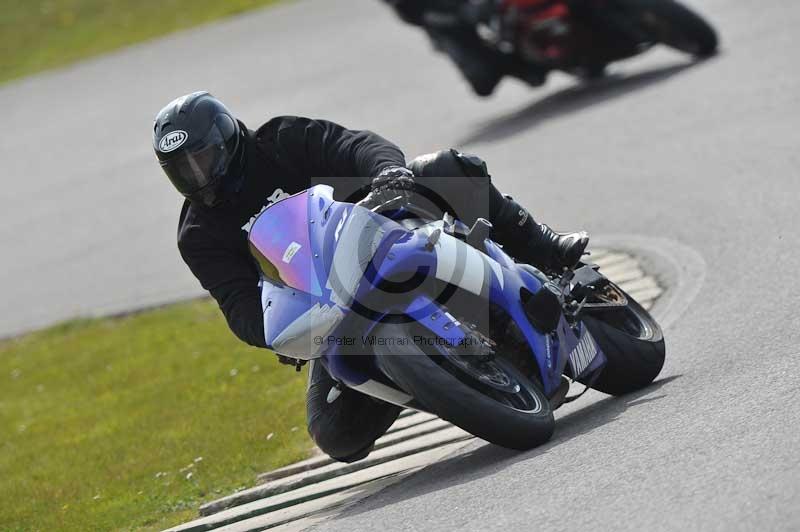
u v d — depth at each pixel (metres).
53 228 57.25
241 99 67.81
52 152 70.50
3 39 98.06
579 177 38.00
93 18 99.06
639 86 47.59
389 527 15.89
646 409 18.14
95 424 30.53
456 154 18.42
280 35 81.88
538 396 17.75
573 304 19.12
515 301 17.75
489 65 50.25
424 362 16.20
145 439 27.69
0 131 77.44
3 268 53.41
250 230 17.59
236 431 26.03
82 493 24.92
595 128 43.41
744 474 13.80
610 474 15.16
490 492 15.95
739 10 54.25
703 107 40.88
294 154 18.70
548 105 50.88
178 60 82.31
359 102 60.50
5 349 42.91
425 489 17.53
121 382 34.09
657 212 32.09
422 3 50.78
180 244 18.95
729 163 33.97
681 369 20.44
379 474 20.23
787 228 27.17
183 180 17.83
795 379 16.95
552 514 14.27
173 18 94.69
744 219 28.98
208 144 17.69
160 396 31.28
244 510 20.47
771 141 34.62
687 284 26.02
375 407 19.22
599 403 20.41
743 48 47.31
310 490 20.53
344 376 16.83
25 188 65.38
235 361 32.56
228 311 18.45
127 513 22.70
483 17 49.25
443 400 16.19
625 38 47.75
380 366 16.45
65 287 48.03
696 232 29.45
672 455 15.18
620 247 30.41
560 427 19.05
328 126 18.77
